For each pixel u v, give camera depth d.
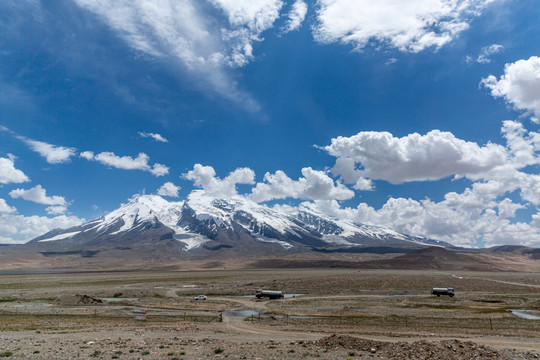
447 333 51.25
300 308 85.25
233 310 82.31
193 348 37.22
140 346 37.97
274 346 38.25
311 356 33.94
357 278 176.38
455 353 34.12
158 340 41.75
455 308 85.56
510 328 56.38
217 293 125.38
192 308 86.25
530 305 90.25
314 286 148.00
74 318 67.62
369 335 49.56
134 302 99.50
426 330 54.25
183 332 50.78
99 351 35.06
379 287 144.25
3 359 32.28
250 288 141.88
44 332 49.44
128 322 62.41
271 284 157.25
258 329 55.00
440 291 118.00
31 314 72.44
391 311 78.94
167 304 94.31
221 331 52.44
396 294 122.75
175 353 34.47
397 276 195.25
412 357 33.34
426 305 90.75
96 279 195.88
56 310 80.44
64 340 41.66
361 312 77.25
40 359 32.34
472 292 129.38
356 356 34.03
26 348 36.50
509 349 38.22
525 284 156.00
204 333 49.94
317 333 51.06
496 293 125.25
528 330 54.28
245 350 36.19
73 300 96.69
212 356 33.84
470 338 46.84
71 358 32.66
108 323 60.50
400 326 58.38
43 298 106.62
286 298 110.19
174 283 169.62
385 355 34.34
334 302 98.00
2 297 108.69
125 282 176.25
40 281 179.62
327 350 36.16
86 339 42.75
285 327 56.84
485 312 77.56
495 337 47.78
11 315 70.69
